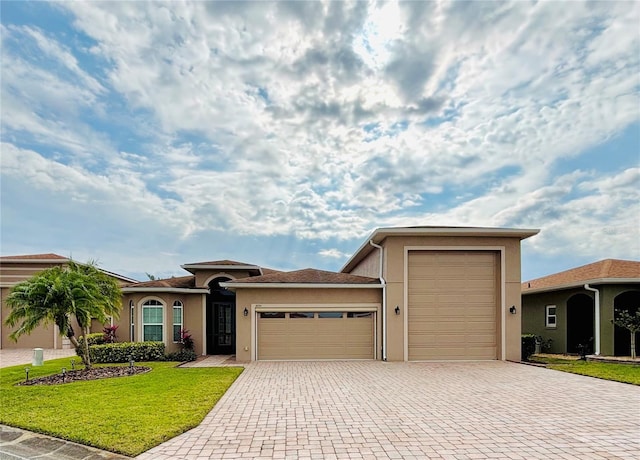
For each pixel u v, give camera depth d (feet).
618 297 53.36
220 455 17.60
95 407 24.97
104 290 42.19
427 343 48.29
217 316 59.00
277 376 37.24
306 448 18.39
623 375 36.24
